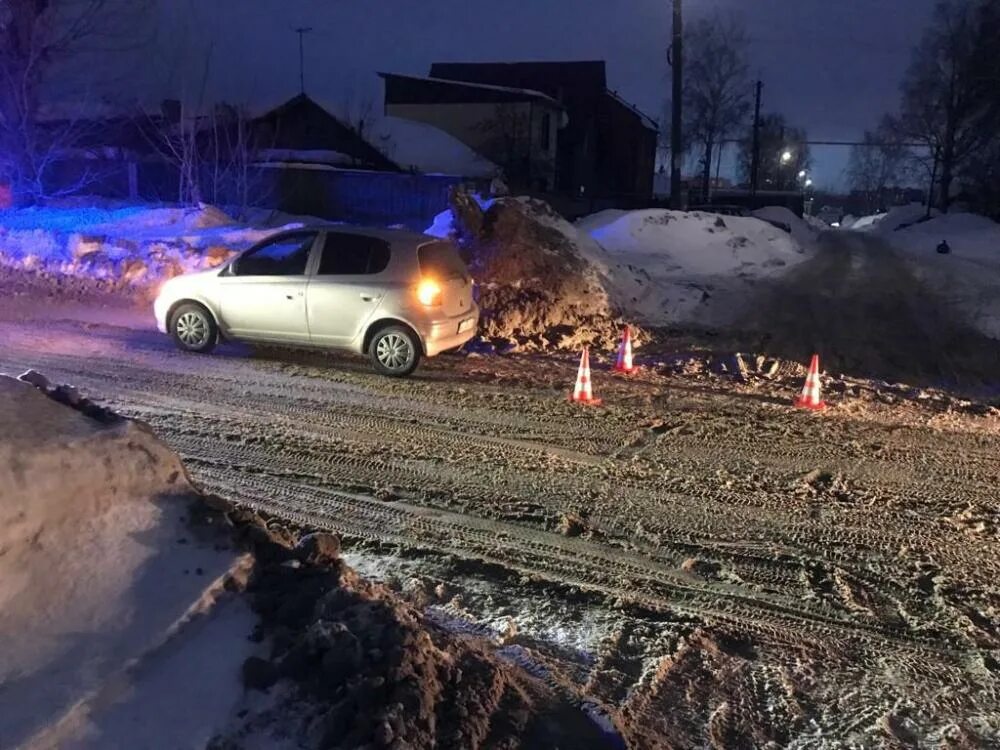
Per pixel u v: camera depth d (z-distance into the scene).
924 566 5.69
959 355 13.51
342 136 37.09
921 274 26.61
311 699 3.13
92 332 12.17
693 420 9.01
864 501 6.83
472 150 42.12
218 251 16.19
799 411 9.56
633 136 55.59
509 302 13.63
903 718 4.04
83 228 18.80
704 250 27.92
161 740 2.92
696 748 3.74
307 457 7.35
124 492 3.88
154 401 8.83
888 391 10.75
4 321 12.65
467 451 7.70
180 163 26.19
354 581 3.94
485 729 3.26
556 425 8.66
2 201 22.81
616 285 16.61
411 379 10.29
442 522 6.09
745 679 4.31
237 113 28.11
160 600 3.47
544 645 4.50
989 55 57.59
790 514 6.52
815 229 66.88
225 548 3.83
